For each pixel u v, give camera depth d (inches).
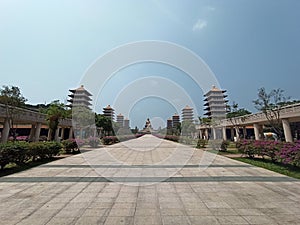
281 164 272.8
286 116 550.3
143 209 117.4
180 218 105.0
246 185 170.6
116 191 153.4
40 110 799.7
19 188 160.2
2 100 477.7
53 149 339.6
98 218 104.7
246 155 385.1
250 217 106.0
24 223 98.6
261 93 598.9
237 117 899.4
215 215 108.8
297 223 98.8
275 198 136.0
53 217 105.7
